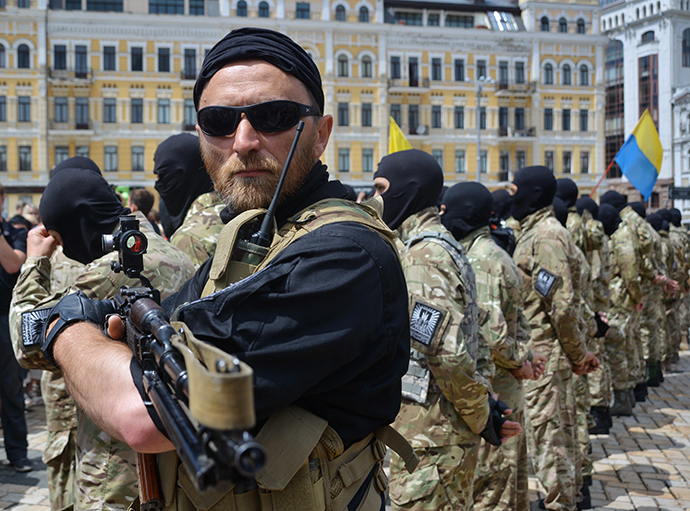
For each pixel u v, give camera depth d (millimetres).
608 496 4656
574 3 35594
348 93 32656
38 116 30172
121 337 1253
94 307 1335
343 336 1106
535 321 4102
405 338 1331
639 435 6086
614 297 7086
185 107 31547
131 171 31266
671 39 48188
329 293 1107
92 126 30812
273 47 1329
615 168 52156
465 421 2529
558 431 3953
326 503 1223
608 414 6180
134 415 1009
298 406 1189
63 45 30422
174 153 3463
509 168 35156
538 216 4301
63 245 2773
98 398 1088
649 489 4773
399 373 1299
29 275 2596
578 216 6363
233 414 693
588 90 35688
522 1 35781
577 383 4531
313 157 1396
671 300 9703
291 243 1204
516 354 3240
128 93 31031
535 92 34906
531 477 4988
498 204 6297
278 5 31844
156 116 31297
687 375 9008
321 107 1437
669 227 10992
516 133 35000
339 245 1164
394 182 3041
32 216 8305
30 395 6918
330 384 1163
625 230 6980
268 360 1067
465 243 3525
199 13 31672
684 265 10688
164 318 1057
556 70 35344
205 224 3010
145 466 1305
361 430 1254
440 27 33656
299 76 1344
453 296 2506
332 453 1224
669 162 47750
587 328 4801
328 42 32219
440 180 3068
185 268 2439
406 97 33625
